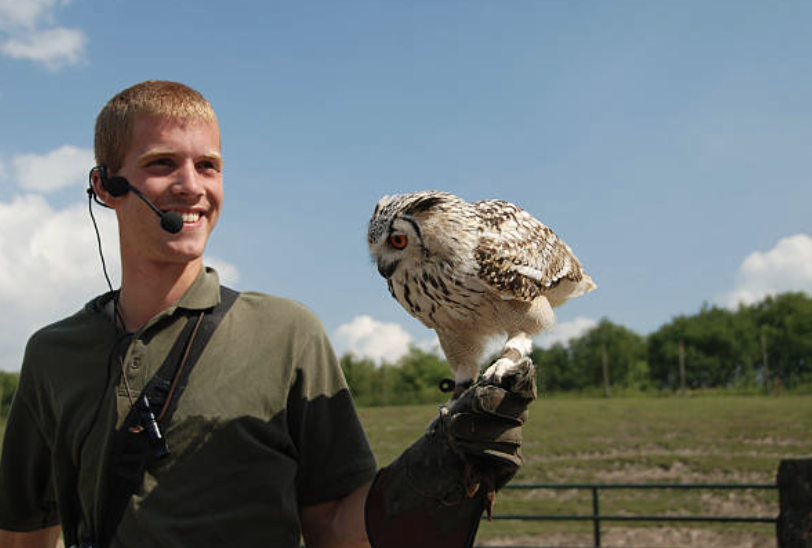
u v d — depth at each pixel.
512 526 14.37
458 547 2.08
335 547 2.32
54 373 2.29
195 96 2.32
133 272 2.30
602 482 18.72
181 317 2.24
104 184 2.23
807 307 52.34
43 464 2.48
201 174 2.29
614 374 49.41
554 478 19.27
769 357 50.59
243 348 2.23
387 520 2.12
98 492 2.10
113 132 2.27
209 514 2.05
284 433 2.21
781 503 5.75
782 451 20.80
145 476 2.07
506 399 2.05
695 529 13.69
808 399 31.88
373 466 2.38
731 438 22.83
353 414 2.38
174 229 2.15
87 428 2.17
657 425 25.48
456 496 2.07
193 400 2.12
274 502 2.12
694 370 50.84
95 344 2.26
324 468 2.30
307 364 2.28
